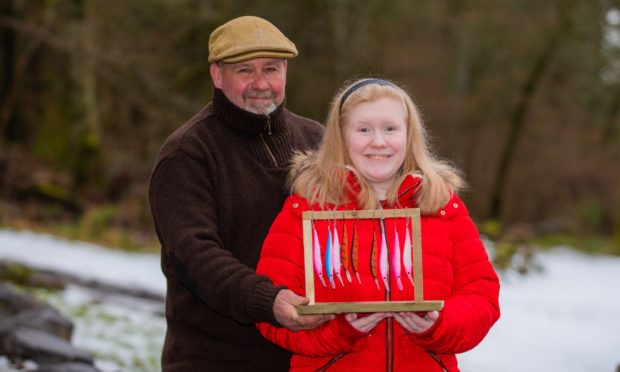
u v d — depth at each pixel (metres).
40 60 20.44
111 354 7.97
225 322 3.87
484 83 29.72
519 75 28.67
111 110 22.89
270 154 4.07
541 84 29.23
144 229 17.80
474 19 27.72
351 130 3.57
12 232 14.91
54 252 12.96
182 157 3.85
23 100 20.50
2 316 7.34
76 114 20.23
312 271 3.33
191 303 3.90
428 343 3.35
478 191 33.50
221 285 3.44
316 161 3.66
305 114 23.98
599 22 27.47
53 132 20.11
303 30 23.70
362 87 3.60
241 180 3.94
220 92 4.02
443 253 3.53
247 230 3.92
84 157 20.02
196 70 20.78
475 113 30.14
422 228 3.54
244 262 3.91
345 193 3.55
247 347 3.89
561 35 27.50
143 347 8.38
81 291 10.73
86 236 16.12
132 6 21.31
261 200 3.96
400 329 3.49
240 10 22.17
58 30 19.53
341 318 3.28
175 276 3.93
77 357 6.83
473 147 33.03
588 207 32.69
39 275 10.71
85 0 19.75
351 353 3.48
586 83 28.94
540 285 15.31
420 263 3.28
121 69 19.83
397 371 3.47
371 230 3.47
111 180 20.31
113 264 12.69
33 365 6.62
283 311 3.23
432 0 26.55
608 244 26.75
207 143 3.93
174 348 3.97
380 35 25.41
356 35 24.70
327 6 23.06
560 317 12.52
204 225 3.72
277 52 3.96
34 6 19.52
